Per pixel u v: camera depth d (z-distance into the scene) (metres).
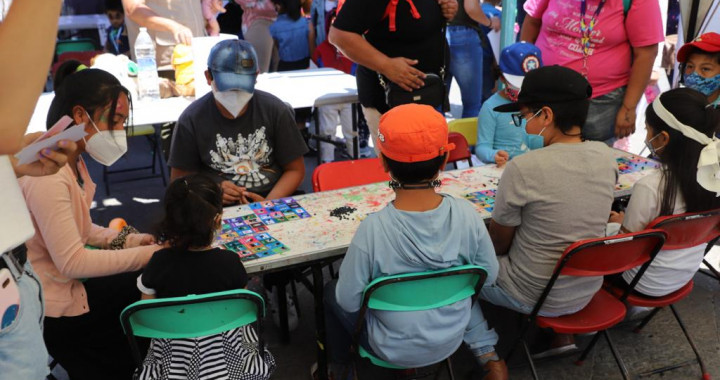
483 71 5.38
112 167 5.19
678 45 4.41
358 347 2.11
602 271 2.11
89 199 2.30
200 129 2.73
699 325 2.92
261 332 1.88
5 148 1.04
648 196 2.26
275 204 2.54
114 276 2.32
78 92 1.91
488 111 3.19
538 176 2.05
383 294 1.86
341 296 1.90
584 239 2.12
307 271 2.92
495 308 3.10
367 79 3.32
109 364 2.29
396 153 1.75
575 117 2.08
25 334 1.33
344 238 2.23
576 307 2.25
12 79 1.00
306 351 2.79
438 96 3.11
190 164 2.81
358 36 3.03
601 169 2.08
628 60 3.60
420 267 1.84
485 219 2.37
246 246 2.17
